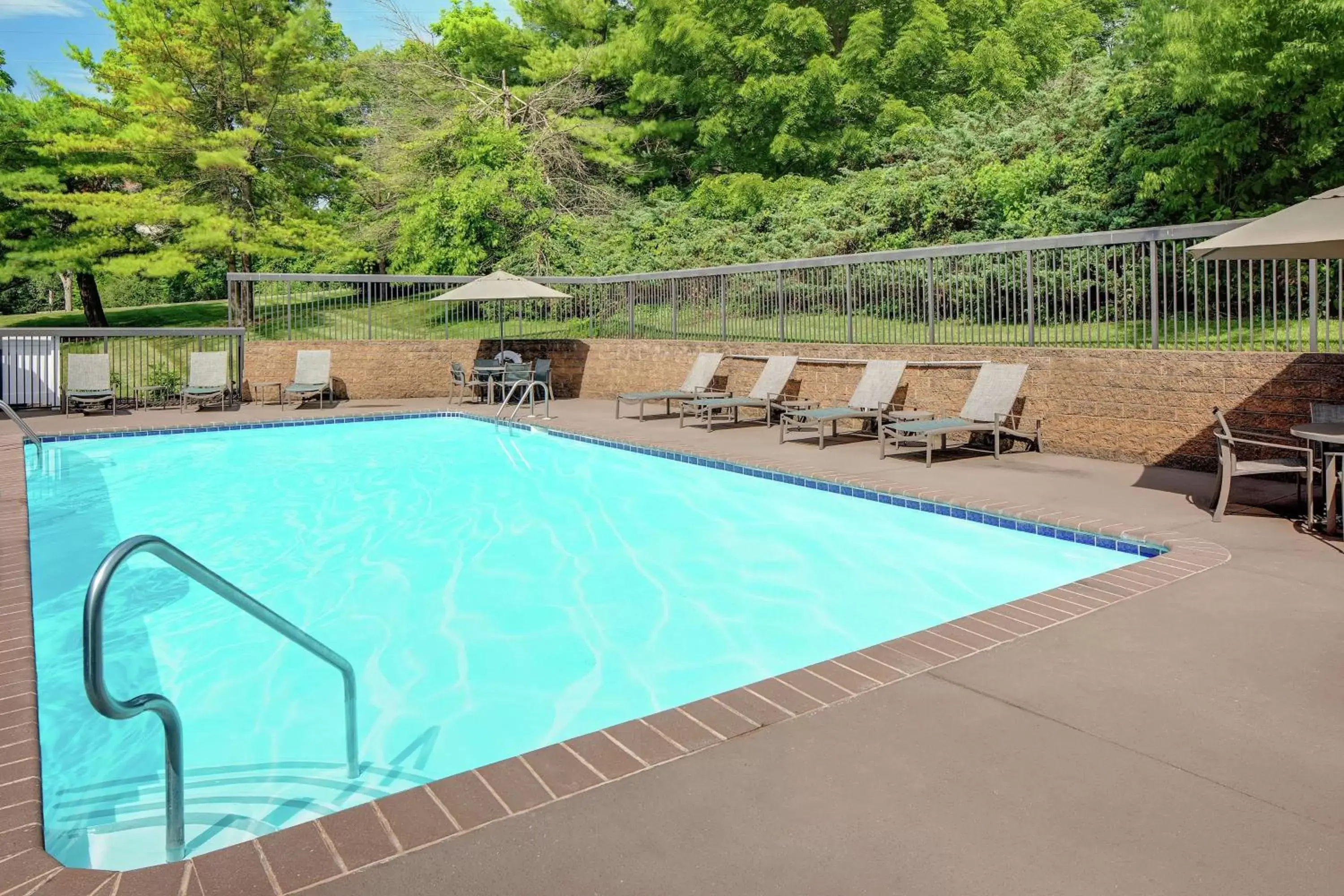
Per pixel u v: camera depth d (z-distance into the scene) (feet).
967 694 10.99
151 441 42.91
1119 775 8.91
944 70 89.35
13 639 12.65
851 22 91.97
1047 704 10.66
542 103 94.73
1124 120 55.77
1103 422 30.78
